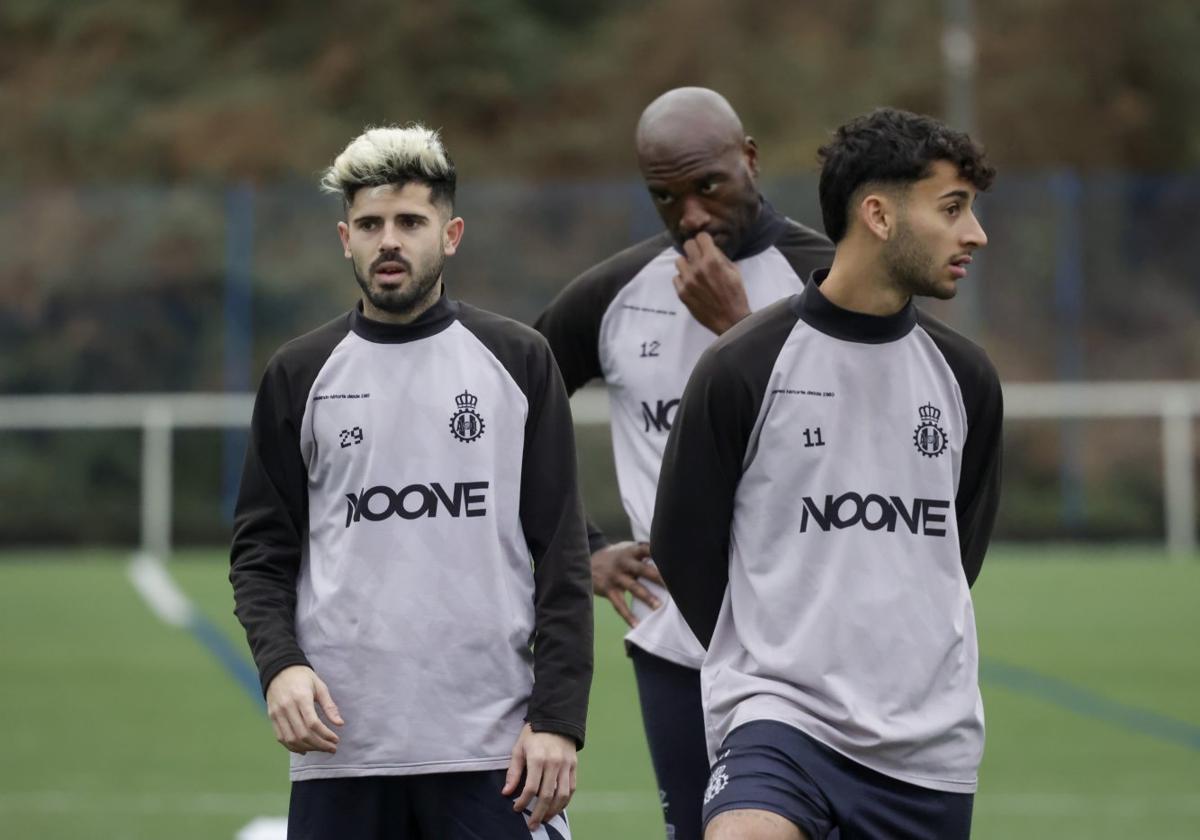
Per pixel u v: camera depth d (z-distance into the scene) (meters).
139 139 86.00
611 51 92.50
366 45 91.06
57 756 29.22
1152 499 65.25
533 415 14.53
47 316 66.56
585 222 66.00
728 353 13.77
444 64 91.50
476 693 14.11
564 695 13.98
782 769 13.27
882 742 13.43
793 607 13.70
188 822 24.58
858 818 13.47
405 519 14.18
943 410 13.84
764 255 17.45
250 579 14.30
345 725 14.06
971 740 13.82
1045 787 27.03
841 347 13.71
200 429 66.12
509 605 14.29
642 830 24.12
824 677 13.55
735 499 13.99
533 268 65.94
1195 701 34.03
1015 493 65.44
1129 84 92.06
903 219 13.38
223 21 93.12
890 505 13.71
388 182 14.14
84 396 66.25
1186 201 67.50
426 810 14.16
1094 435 65.81
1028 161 89.62
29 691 35.12
